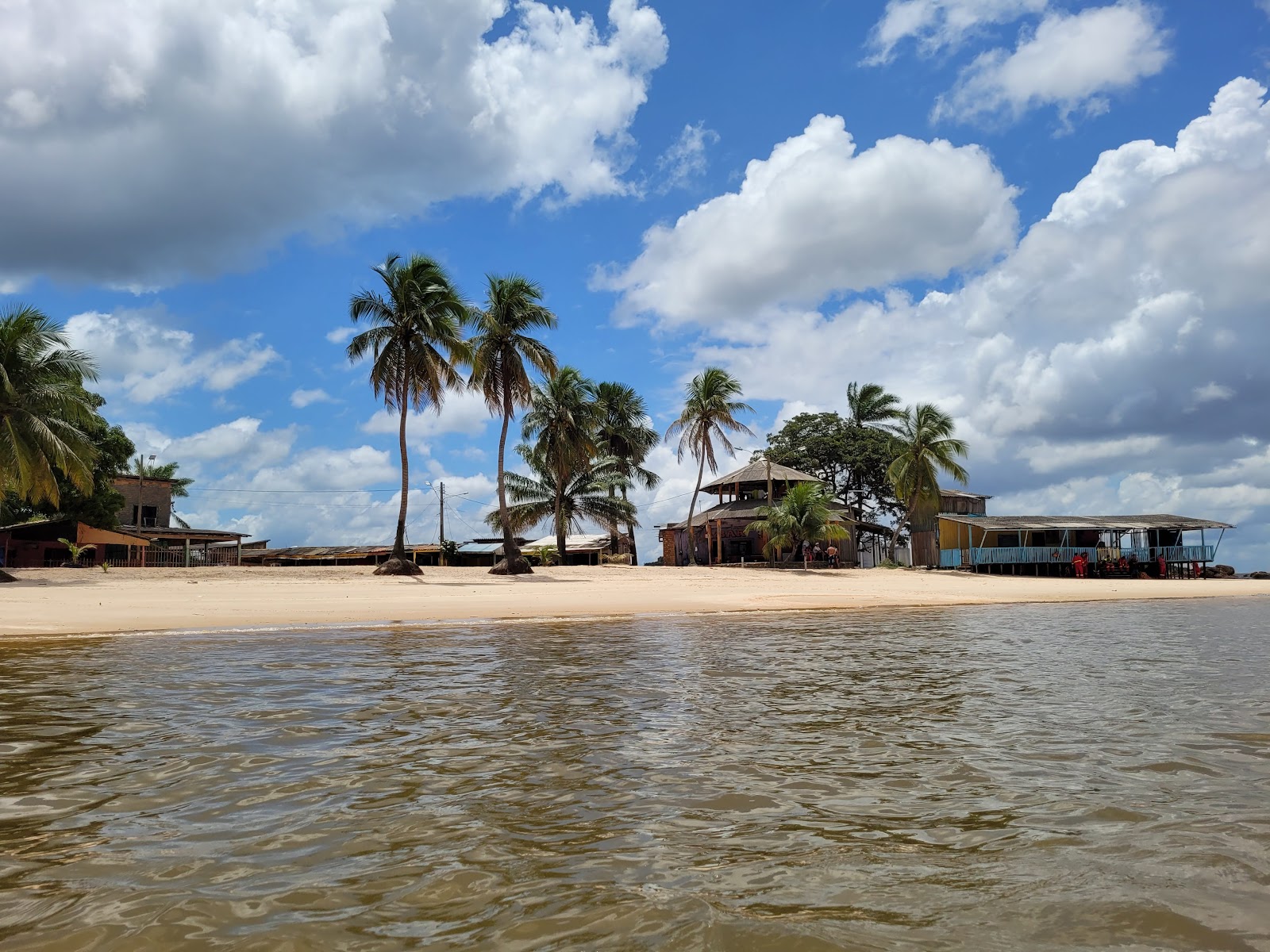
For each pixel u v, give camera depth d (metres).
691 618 19.28
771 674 9.49
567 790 4.60
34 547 40.06
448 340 34.62
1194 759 5.30
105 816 4.12
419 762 5.26
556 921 2.89
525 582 33.16
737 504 54.03
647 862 3.49
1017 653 11.77
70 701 7.45
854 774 4.97
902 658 11.09
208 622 16.62
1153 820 4.04
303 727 6.34
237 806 4.29
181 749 5.58
